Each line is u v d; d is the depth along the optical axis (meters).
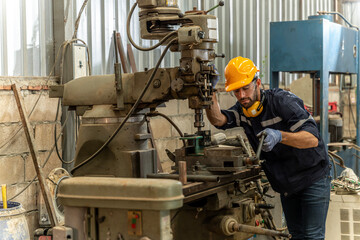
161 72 2.25
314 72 4.70
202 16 2.23
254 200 2.68
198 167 2.28
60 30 3.44
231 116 3.01
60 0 3.42
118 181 1.87
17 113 3.14
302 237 2.97
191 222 2.45
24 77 3.20
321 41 4.38
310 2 6.89
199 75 2.21
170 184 1.80
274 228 3.25
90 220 1.94
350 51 5.07
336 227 3.47
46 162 3.31
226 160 2.26
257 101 2.80
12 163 3.11
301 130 2.64
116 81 2.28
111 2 3.82
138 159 2.22
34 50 3.34
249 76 2.72
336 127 5.45
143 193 1.81
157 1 2.40
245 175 2.50
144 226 1.84
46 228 3.06
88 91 2.37
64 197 1.95
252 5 5.59
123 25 3.94
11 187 3.11
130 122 2.29
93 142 2.31
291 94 2.81
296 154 2.79
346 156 5.32
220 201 2.25
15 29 3.21
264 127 2.84
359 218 3.42
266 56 5.91
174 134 4.33
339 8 7.95
